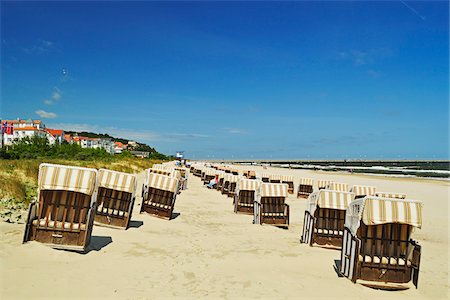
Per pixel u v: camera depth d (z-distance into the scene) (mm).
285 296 5773
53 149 43969
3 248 6750
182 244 9133
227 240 9984
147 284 5992
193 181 37906
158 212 13242
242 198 16578
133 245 8609
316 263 7918
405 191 29922
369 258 6562
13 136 81875
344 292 6090
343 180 46562
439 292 6426
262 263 7691
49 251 6961
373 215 6227
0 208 10328
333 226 9898
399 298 6035
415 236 11938
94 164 31641
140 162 55125
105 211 10680
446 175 65562
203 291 5836
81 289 5484
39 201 7281
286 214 12867
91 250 7688
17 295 5008
